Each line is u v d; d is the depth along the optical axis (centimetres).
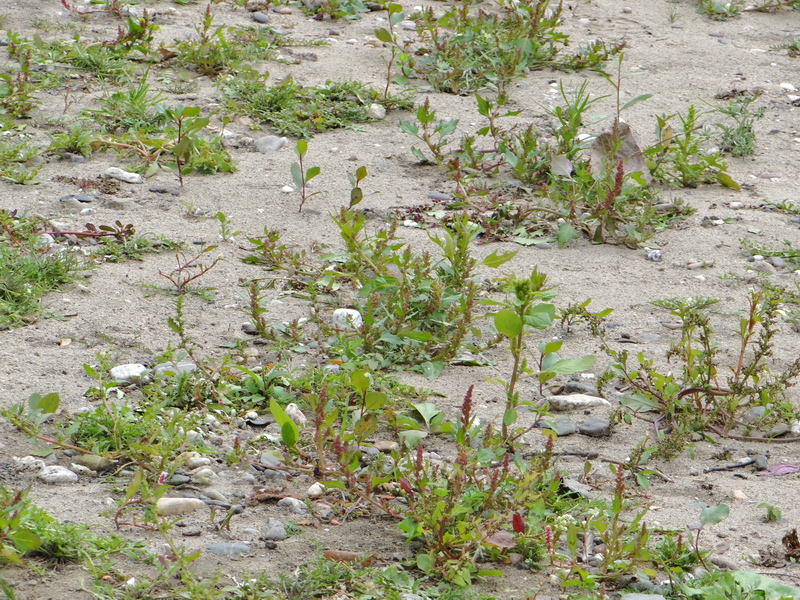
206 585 390
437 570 407
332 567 404
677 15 1423
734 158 986
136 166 886
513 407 496
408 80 1113
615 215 798
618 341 640
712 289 723
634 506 465
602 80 1182
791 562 423
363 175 736
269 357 597
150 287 677
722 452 521
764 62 1255
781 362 615
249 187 873
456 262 663
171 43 1179
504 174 927
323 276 696
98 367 570
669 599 397
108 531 425
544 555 424
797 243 805
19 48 1113
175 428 500
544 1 1241
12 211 777
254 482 475
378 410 527
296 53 1200
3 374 554
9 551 385
